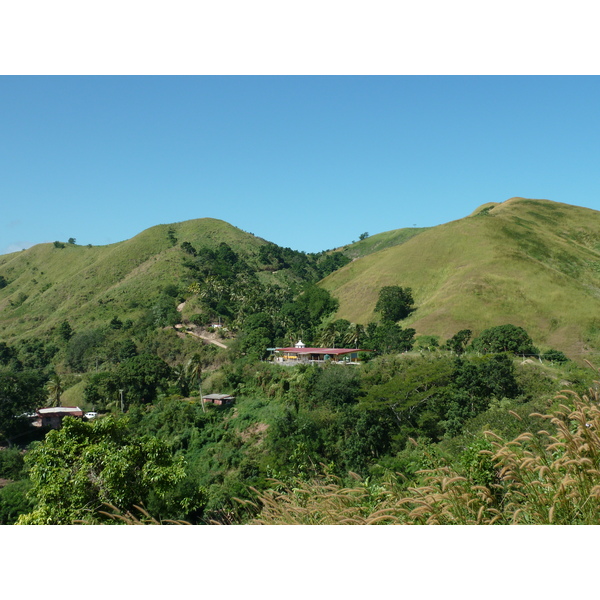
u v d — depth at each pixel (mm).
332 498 5516
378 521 4957
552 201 144000
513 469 4883
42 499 11531
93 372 86500
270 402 52250
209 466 42844
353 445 35344
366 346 75562
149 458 12648
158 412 57750
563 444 4629
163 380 66938
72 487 11484
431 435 35938
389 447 36344
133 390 65938
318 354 66188
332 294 112500
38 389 63844
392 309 88438
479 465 5625
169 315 102688
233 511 6520
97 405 67062
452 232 113250
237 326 95938
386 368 49406
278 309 106688
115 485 11609
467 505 4762
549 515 4359
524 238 107875
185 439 48688
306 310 104812
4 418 57969
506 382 39031
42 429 61250
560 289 84000
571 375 39156
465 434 25188
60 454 12641
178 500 14836
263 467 35156
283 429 39938
